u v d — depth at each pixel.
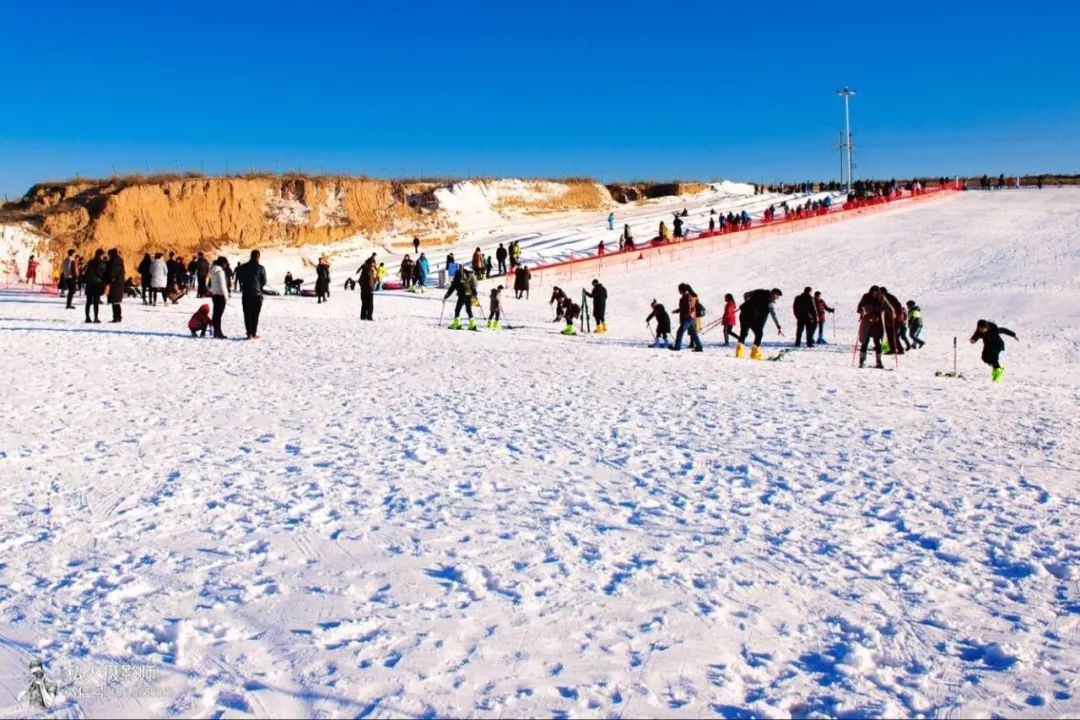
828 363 19.27
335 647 4.20
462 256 51.69
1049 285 33.78
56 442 8.65
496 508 6.76
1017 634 4.75
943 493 7.64
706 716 3.70
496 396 12.41
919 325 23.06
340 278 46.66
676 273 41.31
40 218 52.66
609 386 13.71
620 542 6.03
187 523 6.16
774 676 4.14
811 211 56.78
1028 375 19.03
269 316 24.67
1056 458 9.09
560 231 59.56
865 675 4.22
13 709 3.53
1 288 35.75
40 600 4.71
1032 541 6.40
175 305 26.66
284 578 5.12
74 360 14.55
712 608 4.88
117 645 4.16
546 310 31.83
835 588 5.33
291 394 12.09
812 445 9.50
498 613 4.68
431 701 3.70
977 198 63.59
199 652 4.10
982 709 3.92
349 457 8.38
